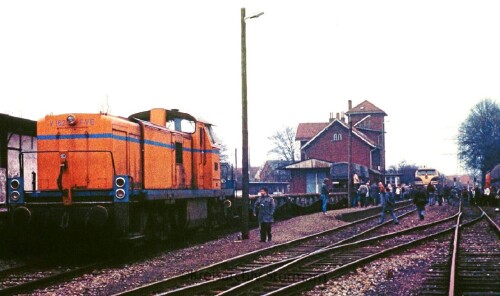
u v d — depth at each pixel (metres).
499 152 85.75
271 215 18.95
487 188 47.16
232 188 24.88
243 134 20.88
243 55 21.00
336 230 22.91
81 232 14.38
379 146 86.00
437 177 60.84
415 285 10.81
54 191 15.07
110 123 15.02
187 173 19.73
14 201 14.62
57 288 11.01
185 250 16.89
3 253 16.00
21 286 10.69
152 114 18.69
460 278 11.36
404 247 16.59
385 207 26.36
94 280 11.83
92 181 14.91
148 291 10.19
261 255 15.21
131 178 15.16
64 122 15.20
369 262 13.91
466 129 89.00
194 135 20.44
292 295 9.91
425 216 32.41
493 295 9.69
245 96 20.95
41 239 14.92
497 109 88.62
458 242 17.45
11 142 17.36
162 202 17.27
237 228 25.34
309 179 59.47
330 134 78.69
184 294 9.80
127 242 14.65
